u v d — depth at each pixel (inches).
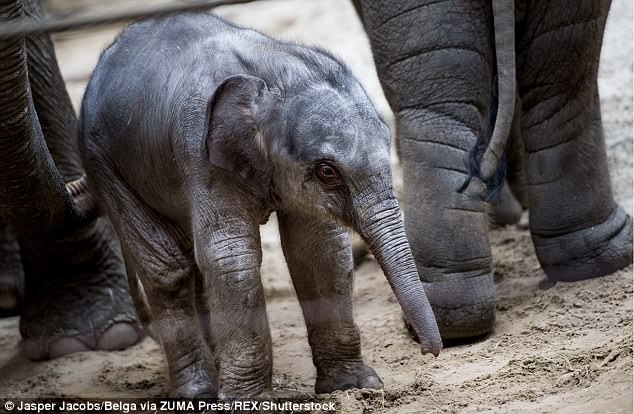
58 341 494.3
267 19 928.9
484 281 434.0
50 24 276.7
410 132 437.1
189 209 383.6
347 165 348.8
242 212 368.2
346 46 839.7
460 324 431.2
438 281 432.8
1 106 385.4
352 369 390.3
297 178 357.7
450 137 430.9
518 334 429.1
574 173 466.3
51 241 485.1
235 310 366.0
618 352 379.9
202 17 405.7
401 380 399.2
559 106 459.2
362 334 463.5
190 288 408.8
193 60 382.6
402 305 345.4
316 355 392.5
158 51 398.0
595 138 470.0
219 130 358.9
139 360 482.0
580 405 343.9
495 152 402.3
